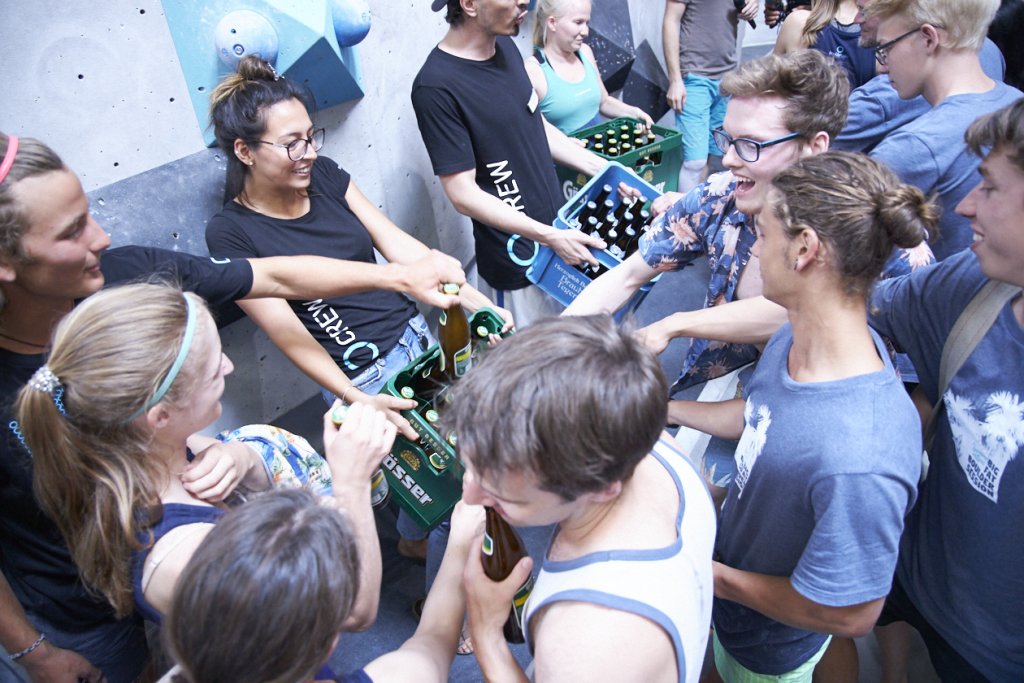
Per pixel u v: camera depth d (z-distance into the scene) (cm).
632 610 82
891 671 193
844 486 111
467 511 125
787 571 133
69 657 144
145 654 166
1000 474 125
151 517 107
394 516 268
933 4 180
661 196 240
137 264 157
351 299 214
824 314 117
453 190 246
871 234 109
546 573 93
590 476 79
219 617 72
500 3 220
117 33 181
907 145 187
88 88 179
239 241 192
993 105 185
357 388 208
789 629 145
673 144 336
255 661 73
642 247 194
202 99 204
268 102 179
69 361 100
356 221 214
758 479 127
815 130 153
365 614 115
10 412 127
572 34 303
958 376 132
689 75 411
